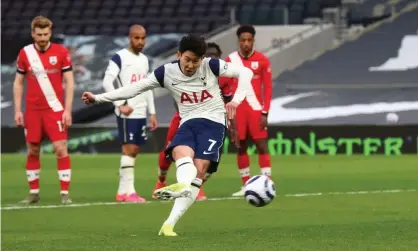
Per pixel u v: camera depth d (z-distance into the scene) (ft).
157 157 168.96
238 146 91.35
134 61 94.32
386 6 248.52
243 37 98.48
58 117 91.71
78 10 265.13
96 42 247.29
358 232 63.98
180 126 65.72
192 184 63.41
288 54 230.68
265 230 67.36
